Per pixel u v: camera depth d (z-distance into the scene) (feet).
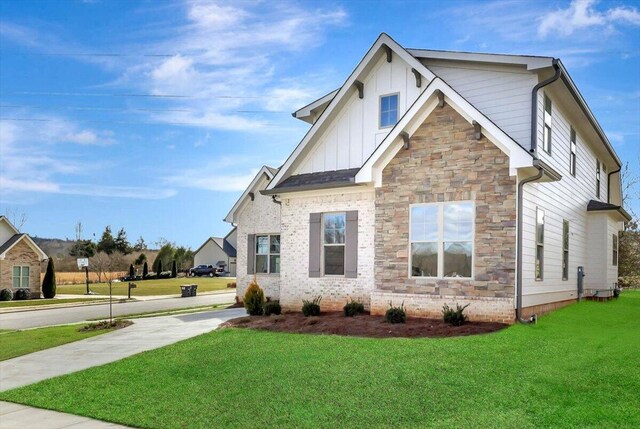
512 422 19.74
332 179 51.96
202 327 49.98
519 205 40.06
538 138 46.21
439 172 43.16
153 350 37.68
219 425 21.70
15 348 44.45
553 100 52.49
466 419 20.33
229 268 263.08
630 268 104.83
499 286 39.86
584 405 21.12
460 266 41.93
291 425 21.03
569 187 58.80
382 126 53.26
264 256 76.48
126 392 27.50
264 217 76.28
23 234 126.31
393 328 38.75
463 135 42.19
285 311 54.29
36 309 95.40
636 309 52.65
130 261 250.78
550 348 30.78
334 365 28.84
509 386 23.88
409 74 51.96
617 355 28.66
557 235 53.06
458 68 50.11
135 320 60.85
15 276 125.08
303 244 54.08
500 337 33.83
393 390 24.22
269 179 76.13
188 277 234.17
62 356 39.04
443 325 38.99
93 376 31.27
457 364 27.63
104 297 122.83
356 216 50.75
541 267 46.93
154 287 161.48
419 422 20.43
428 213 43.65
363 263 49.96
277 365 29.68
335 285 51.49
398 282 44.65
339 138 55.62
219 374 29.09
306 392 24.81
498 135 39.99
